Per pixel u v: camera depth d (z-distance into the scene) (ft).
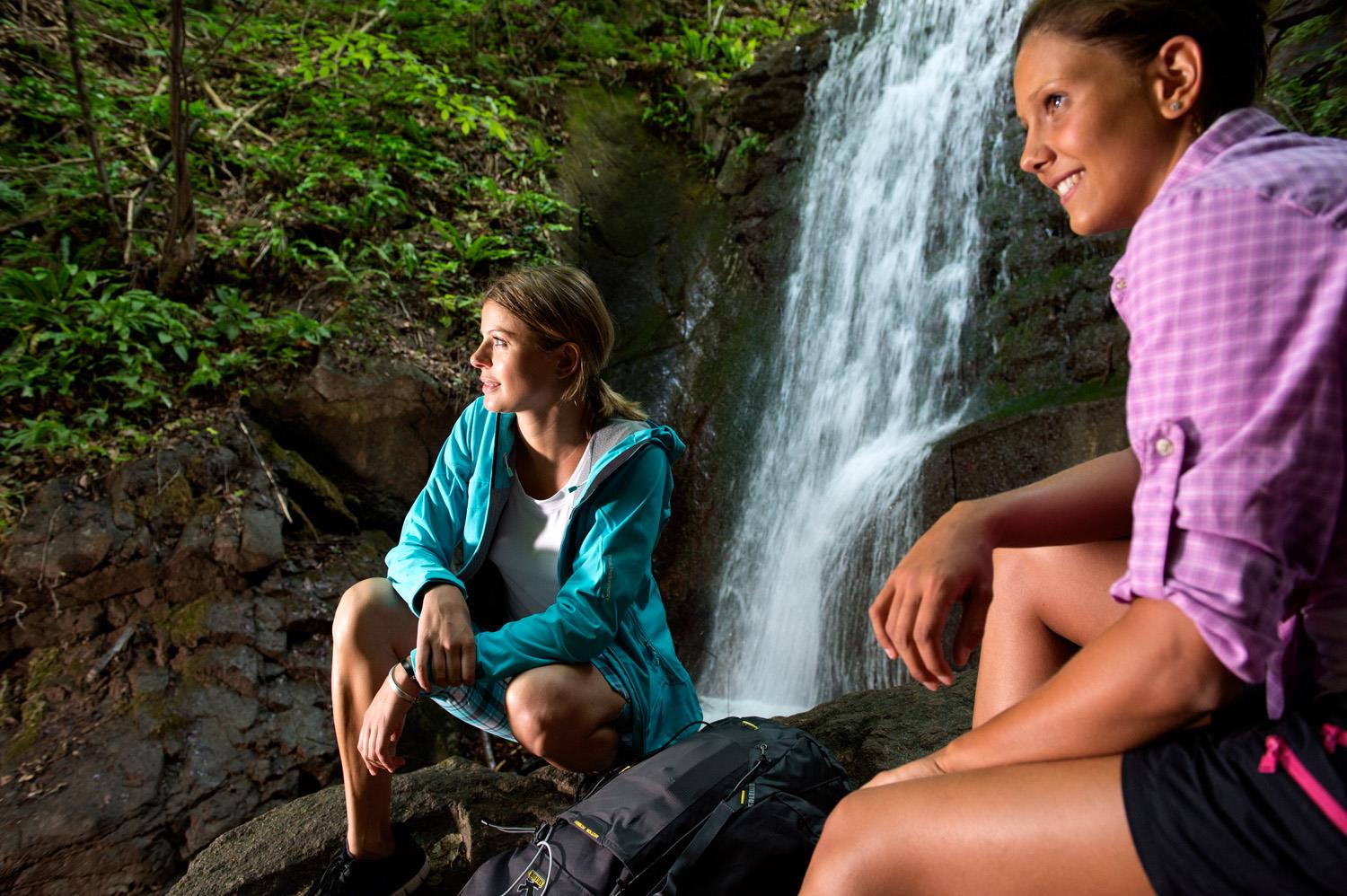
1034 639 3.88
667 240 22.85
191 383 14.57
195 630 12.64
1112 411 12.46
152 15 19.75
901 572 3.18
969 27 19.66
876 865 2.85
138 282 15.80
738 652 17.97
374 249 17.47
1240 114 2.76
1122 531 3.58
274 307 16.47
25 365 13.93
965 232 18.24
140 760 11.30
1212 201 2.51
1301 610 2.59
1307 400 2.34
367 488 15.89
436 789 6.52
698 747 4.91
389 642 5.49
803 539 17.43
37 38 17.39
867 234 20.35
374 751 5.08
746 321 21.61
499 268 18.93
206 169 17.87
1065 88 2.97
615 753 5.57
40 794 10.81
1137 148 2.91
